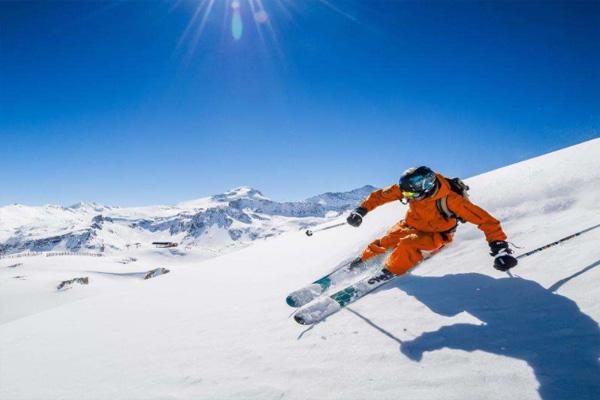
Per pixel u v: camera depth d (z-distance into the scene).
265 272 7.46
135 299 7.46
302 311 4.03
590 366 2.23
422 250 4.04
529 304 3.04
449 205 3.88
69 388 3.82
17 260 72.19
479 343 2.76
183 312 5.73
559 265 3.43
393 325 3.38
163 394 3.27
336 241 8.05
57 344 5.43
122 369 3.99
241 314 4.93
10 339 6.24
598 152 5.55
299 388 2.86
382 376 2.72
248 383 3.11
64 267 68.88
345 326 3.62
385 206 8.84
